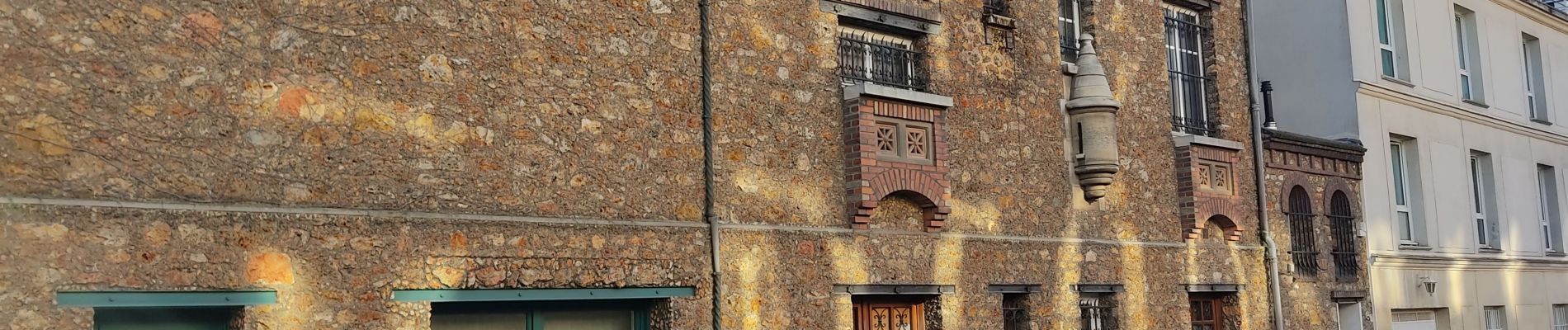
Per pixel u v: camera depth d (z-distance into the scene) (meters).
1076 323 16.08
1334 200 19.78
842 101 14.23
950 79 15.17
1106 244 16.56
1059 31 16.78
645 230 12.41
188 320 10.31
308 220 10.48
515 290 11.55
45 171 9.36
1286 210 18.94
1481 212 23.11
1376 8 21.05
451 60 11.38
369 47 10.94
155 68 9.88
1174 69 18.30
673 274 12.59
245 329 10.19
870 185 13.95
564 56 12.06
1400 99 21.06
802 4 14.02
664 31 12.81
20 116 9.27
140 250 9.71
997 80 15.72
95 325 9.80
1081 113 16.44
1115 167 16.27
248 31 10.34
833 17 14.29
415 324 10.96
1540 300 23.97
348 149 10.75
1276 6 21.28
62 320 9.33
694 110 12.95
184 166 9.96
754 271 13.19
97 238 9.53
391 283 10.86
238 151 10.21
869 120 14.08
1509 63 24.20
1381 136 20.62
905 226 14.60
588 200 12.08
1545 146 25.12
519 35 11.81
